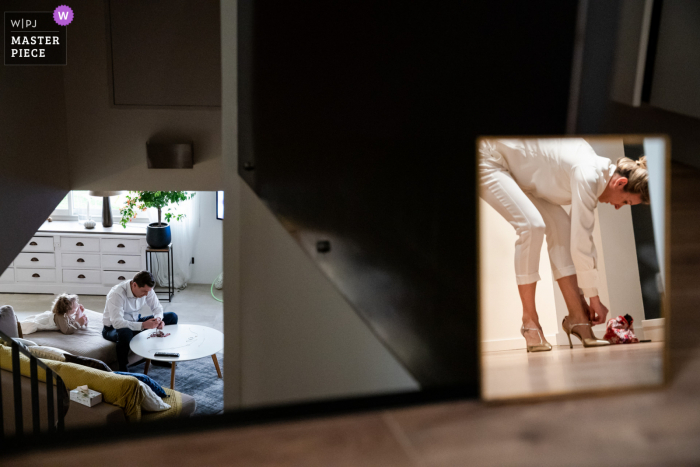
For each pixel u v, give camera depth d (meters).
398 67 0.85
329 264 1.19
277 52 1.46
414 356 0.85
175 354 4.23
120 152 3.33
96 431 0.73
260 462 0.68
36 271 6.47
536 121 0.87
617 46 0.92
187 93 3.27
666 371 0.87
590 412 0.79
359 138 1.00
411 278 0.84
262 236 1.76
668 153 1.06
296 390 1.45
